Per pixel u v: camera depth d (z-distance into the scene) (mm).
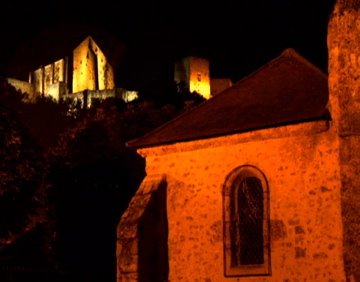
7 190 27734
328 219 17188
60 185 32812
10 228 27781
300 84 19828
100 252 32031
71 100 91750
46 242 29797
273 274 17844
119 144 34594
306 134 17859
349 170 16922
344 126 17141
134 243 19359
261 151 18594
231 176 19016
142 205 19844
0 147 27859
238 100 20750
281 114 18516
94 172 33500
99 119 36438
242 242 18719
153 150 20547
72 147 34844
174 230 19812
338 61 17438
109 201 32688
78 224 32312
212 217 19172
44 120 67125
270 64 21719
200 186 19562
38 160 29297
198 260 19203
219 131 19203
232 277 18484
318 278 17094
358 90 17156
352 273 16484
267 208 18203
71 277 28234
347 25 17438
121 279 19469
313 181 17594
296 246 17578
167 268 19719
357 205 16688
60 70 104375
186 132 20141
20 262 28797
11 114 28531
